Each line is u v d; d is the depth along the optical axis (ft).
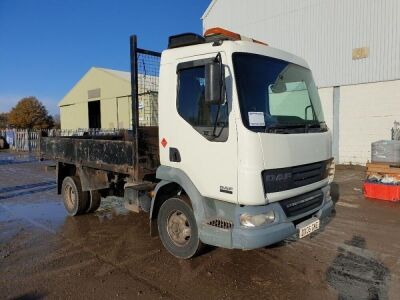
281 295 12.73
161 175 15.52
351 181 35.58
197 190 14.08
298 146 13.58
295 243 17.80
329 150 15.80
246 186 12.25
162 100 15.34
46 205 27.66
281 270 14.75
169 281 13.94
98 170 21.72
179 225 15.64
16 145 93.71
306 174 14.06
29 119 175.83
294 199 13.69
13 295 13.06
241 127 12.32
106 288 13.48
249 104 12.80
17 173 47.44
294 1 50.34
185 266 15.25
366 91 44.68
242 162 12.32
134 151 17.16
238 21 57.21
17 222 22.89
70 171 24.85
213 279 14.02
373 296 12.57
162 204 16.20
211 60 13.38
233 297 12.64
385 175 27.76
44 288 13.56
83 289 13.43
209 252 16.53
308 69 16.55
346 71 46.11
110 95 88.38
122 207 26.22
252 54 13.66
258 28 54.90
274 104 13.80
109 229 20.93
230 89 12.67
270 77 13.94
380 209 24.50
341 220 21.94
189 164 14.28
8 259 16.51
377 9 42.73
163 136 15.42
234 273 14.52
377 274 14.33
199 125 13.82
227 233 12.85
